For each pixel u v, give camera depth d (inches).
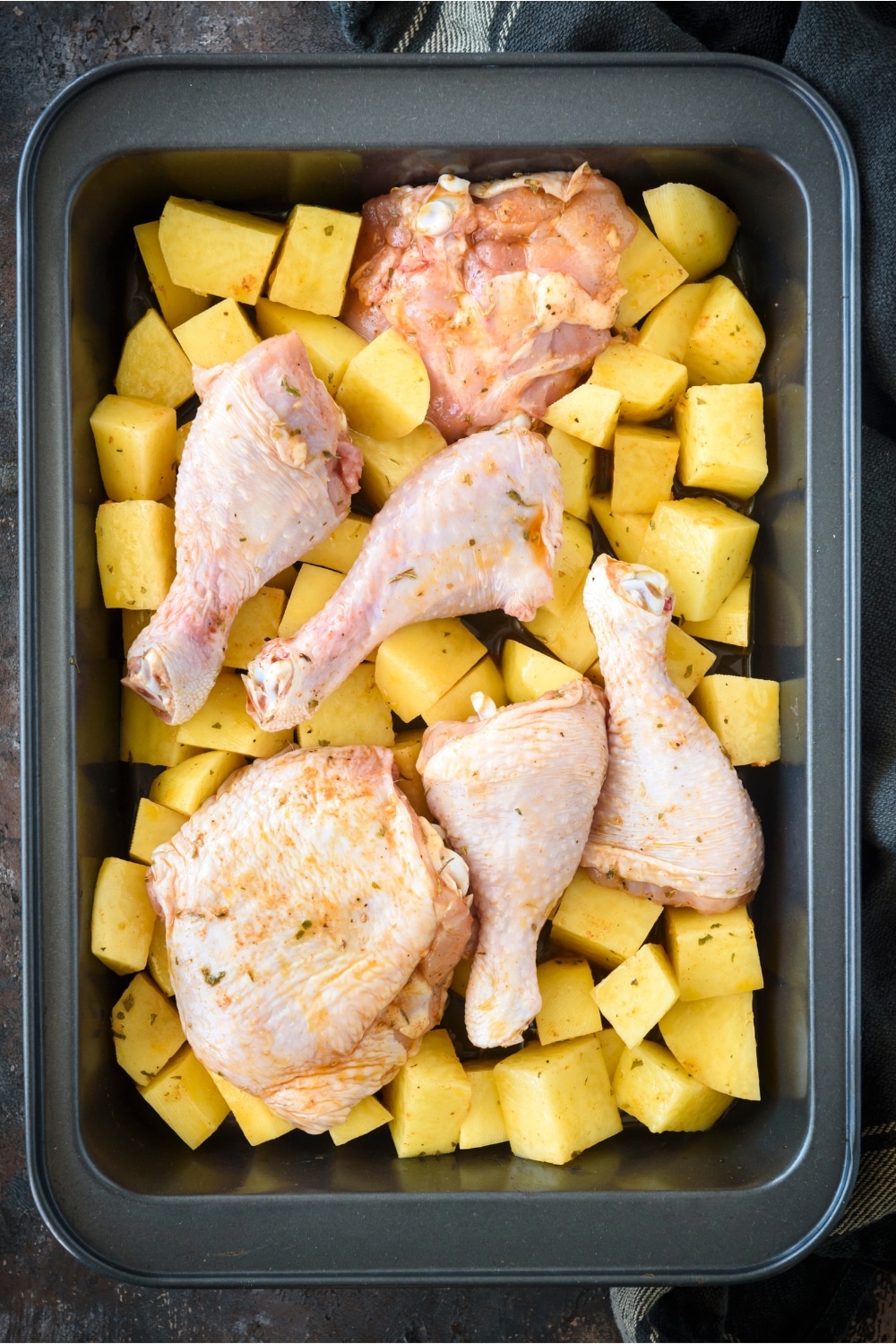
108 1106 20.4
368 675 21.0
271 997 19.5
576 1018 21.0
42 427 19.6
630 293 21.0
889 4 21.3
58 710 19.7
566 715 20.0
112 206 20.2
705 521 20.6
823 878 20.1
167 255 20.4
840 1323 22.3
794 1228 19.9
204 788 20.6
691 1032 21.1
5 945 23.0
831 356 19.9
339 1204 19.6
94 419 20.2
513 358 20.4
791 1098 20.5
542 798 19.8
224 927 19.6
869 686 21.3
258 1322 22.8
